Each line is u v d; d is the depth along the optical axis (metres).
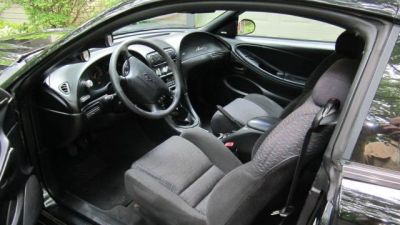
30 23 4.86
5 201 1.29
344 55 1.27
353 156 0.86
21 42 2.03
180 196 1.47
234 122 2.22
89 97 1.93
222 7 1.10
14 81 1.44
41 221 1.81
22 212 1.38
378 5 0.91
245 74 2.77
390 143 0.83
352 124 0.87
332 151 0.91
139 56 2.19
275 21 2.71
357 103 0.87
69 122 1.86
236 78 2.82
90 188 2.13
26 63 1.47
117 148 2.45
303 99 1.58
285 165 1.05
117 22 1.25
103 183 2.19
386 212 0.81
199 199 1.48
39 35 2.18
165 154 1.67
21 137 1.55
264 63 2.72
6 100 1.34
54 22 4.84
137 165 1.60
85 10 4.89
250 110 2.28
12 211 1.33
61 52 1.39
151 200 1.44
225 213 1.17
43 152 1.80
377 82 0.85
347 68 1.13
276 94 2.70
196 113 2.72
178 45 2.39
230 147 1.96
